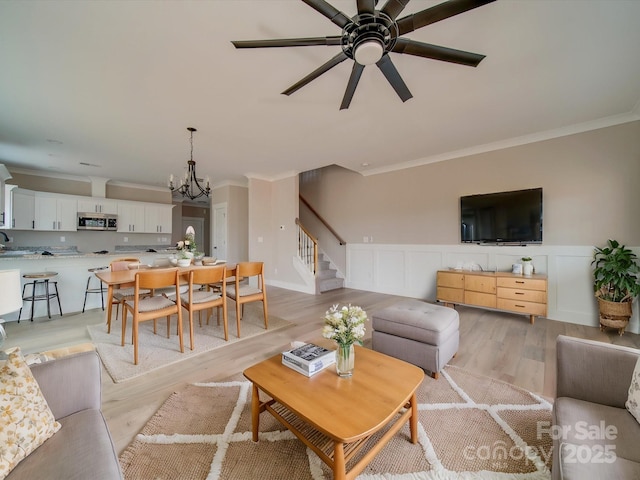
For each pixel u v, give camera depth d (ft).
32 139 12.55
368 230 19.26
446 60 5.64
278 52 6.79
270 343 9.79
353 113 10.15
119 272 10.31
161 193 24.29
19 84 8.11
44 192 18.01
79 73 7.59
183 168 17.79
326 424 3.90
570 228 11.95
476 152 14.38
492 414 5.88
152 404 6.27
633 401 3.87
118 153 14.66
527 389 6.84
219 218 23.80
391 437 4.75
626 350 4.29
